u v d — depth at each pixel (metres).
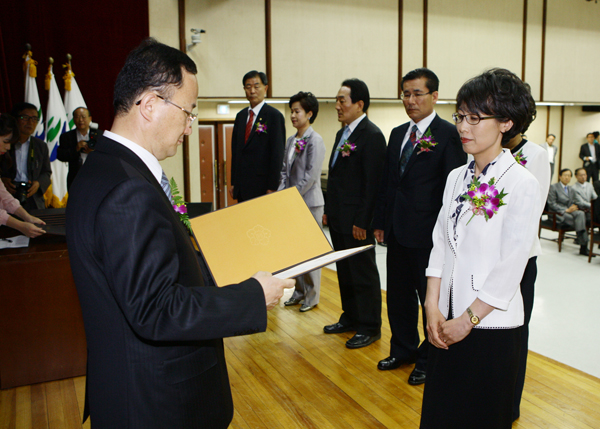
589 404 2.20
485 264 1.34
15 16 4.75
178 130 1.03
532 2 8.38
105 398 0.96
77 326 2.53
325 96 6.86
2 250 2.51
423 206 2.27
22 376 2.44
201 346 1.04
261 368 2.62
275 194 1.47
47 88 4.51
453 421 1.39
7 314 2.39
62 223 2.78
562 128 10.11
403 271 2.47
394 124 8.32
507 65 8.34
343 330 3.11
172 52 1.01
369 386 2.40
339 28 6.85
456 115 1.38
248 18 6.21
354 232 2.77
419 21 7.45
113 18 5.20
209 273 1.25
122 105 1.00
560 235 6.04
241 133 3.83
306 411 2.18
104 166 0.94
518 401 2.03
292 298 3.69
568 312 3.85
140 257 0.85
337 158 2.91
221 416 1.08
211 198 7.06
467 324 1.32
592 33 9.09
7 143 2.38
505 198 1.31
